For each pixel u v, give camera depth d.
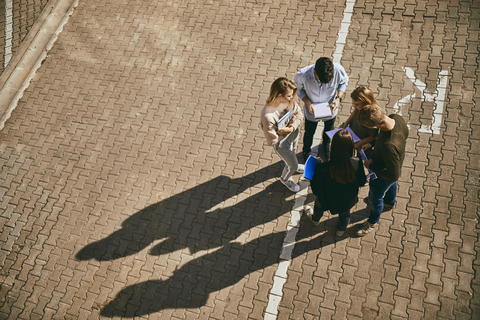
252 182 5.89
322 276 5.00
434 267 4.82
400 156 3.68
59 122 7.11
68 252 5.73
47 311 5.33
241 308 4.95
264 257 5.26
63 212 6.11
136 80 7.32
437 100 6.01
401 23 6.84
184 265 5.36
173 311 5.06
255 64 7.02
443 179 5.39
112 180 6.29
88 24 8.34
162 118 6.78
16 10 9.18
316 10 7.39
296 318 4.79
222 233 5.54
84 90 7.42
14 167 6.72
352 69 6.57
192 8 8.05
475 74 6.10
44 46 8.15
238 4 7.86
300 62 6.85
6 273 5.71
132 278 5.38
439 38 6.54
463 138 5.64
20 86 7.67
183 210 5.82
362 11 7.14
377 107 3.59
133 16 8.22
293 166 5.02
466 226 5.02
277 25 7.39
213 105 6.74
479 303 4.52
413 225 5.14
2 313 5.41
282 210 5.58
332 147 3.73
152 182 6.16
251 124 6.42
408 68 6.38
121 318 5.11
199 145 6.38
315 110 4.66
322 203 4.38
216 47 7.39
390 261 4.95
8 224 6.14
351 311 4.73
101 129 6.87
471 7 6.69
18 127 7.19
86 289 5.40
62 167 6.57
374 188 4.33
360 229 5.14
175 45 7.61
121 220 5.89
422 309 4.59
